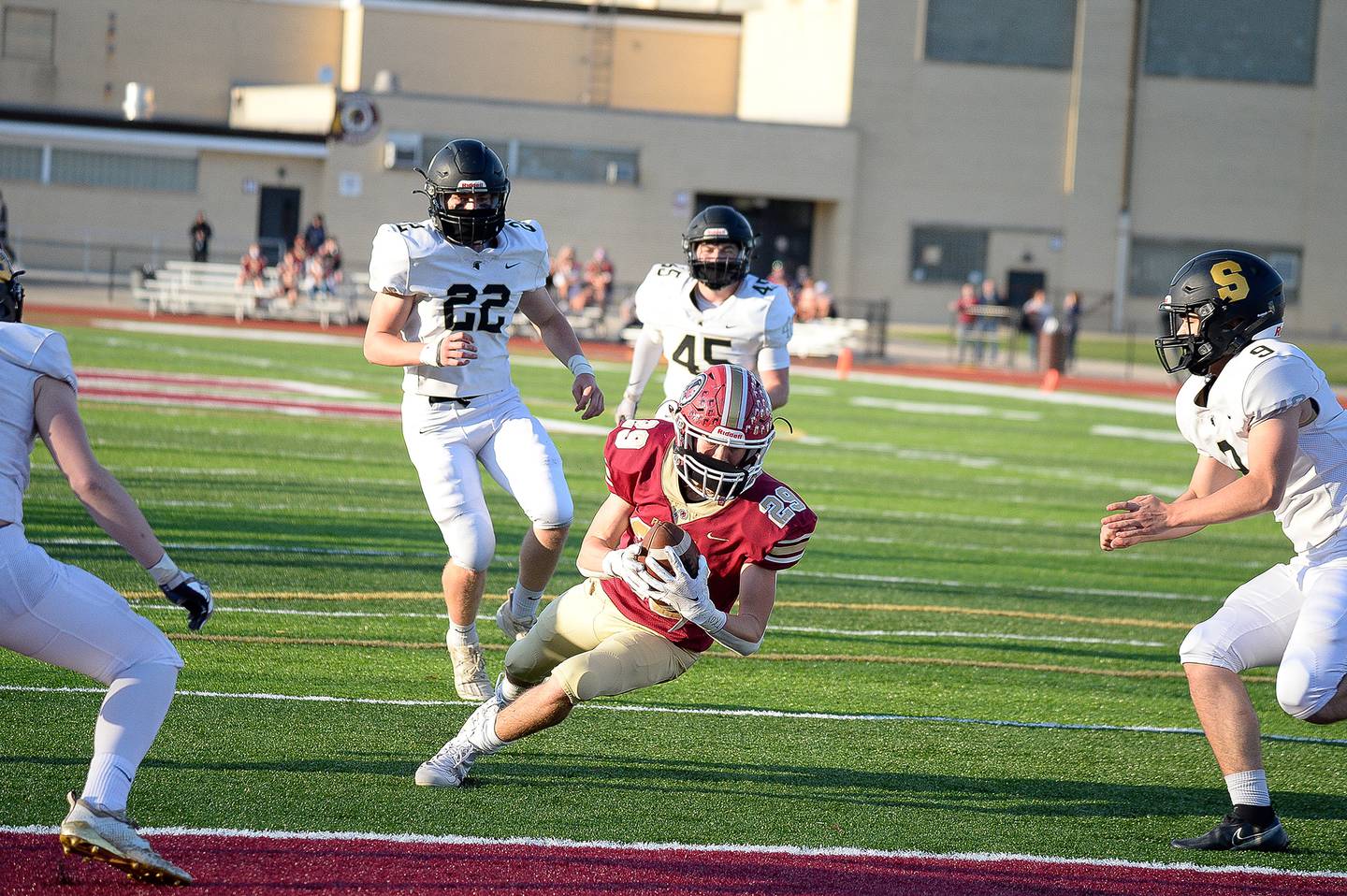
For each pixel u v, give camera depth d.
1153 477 43.31
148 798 13.35
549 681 13.08
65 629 10.98
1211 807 14.79
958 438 51.28
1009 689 19.14
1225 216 121.75
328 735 15.50
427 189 16.48
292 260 89.06
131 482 30.03
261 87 128.75
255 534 25.78
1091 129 119.81
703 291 19.97
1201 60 120.44
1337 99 121.12
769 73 129.62
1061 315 120.06
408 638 19.78
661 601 12.03
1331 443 13.16
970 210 120.25
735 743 16.17
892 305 120.69
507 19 129.25
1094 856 13.27
